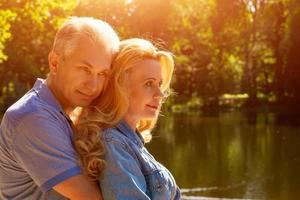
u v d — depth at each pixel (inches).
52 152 80.8
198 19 1758.1
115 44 88.6
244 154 828.6
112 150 83.8
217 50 1982.0
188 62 2011.6
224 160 772.0
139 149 87.8
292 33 1514.5
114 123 86.4
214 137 1049.5
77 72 85.5
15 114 82.3
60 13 509.7
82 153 83.9
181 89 2028.8
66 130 85.0
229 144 946.1
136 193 82.8
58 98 88.5
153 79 88.7
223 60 2010.3
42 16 464.8
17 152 82.2
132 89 87.9
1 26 430.0
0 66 1327.5
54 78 88.6
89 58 84.8
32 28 856.3
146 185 86.5
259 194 553.3
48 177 80.5
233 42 1899.6
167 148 894.4
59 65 87.0
